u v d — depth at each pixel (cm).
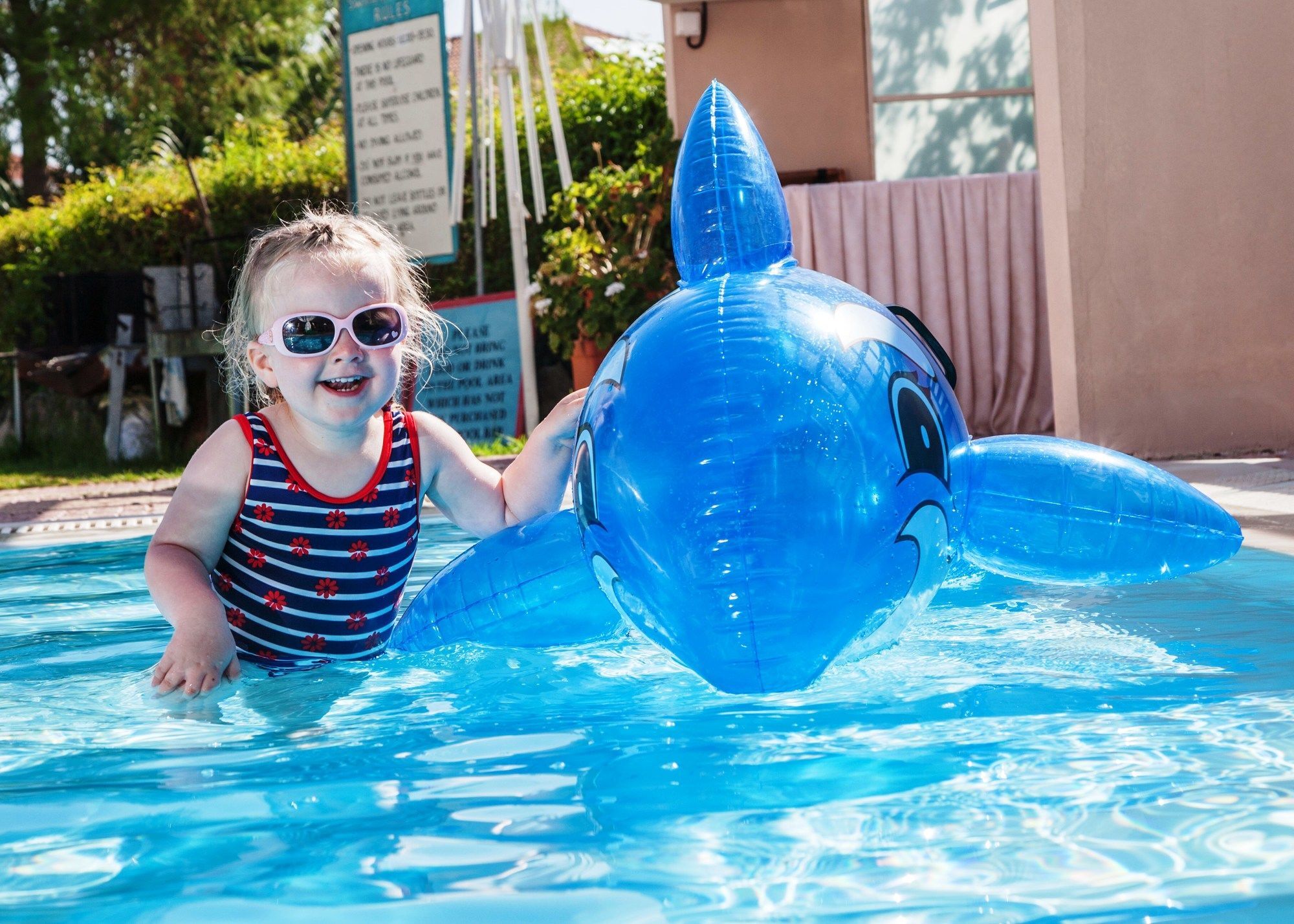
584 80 1110
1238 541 209
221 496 234
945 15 862
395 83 886
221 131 1712
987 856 101
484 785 130
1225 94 549
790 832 109
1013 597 246
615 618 213
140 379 1045
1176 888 92
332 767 142
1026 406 757
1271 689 159
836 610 160
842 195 748
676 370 169
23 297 1184
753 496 157
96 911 98
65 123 1648
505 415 907
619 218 874
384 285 229
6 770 146
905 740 139
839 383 165
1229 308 552
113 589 337
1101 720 145
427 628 221
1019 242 748
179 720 174
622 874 101
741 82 861
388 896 98
